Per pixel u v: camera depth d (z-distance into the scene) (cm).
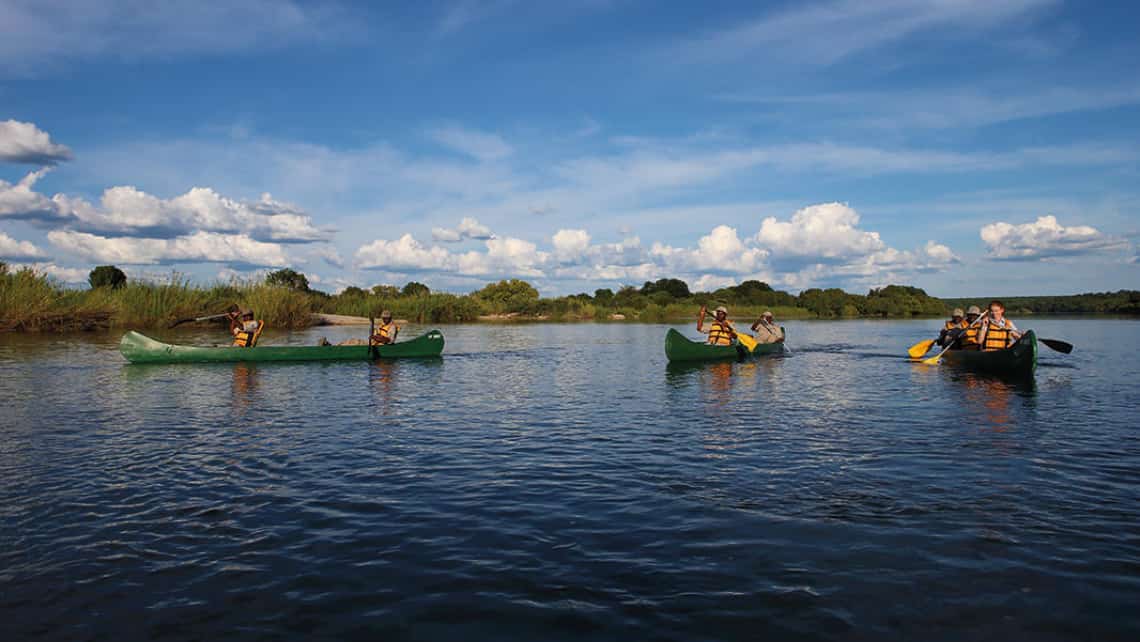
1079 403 1092
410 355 1880
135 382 1333
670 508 567
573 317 5688
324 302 4509
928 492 605
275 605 398
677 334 1744
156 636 364
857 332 3522
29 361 1666
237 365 1642
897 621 377
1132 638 359
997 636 361
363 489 622
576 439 836
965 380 1393
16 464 706
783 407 1073
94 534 508
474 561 460
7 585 422
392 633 367
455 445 803
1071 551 470
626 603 400
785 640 358
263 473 675
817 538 496
